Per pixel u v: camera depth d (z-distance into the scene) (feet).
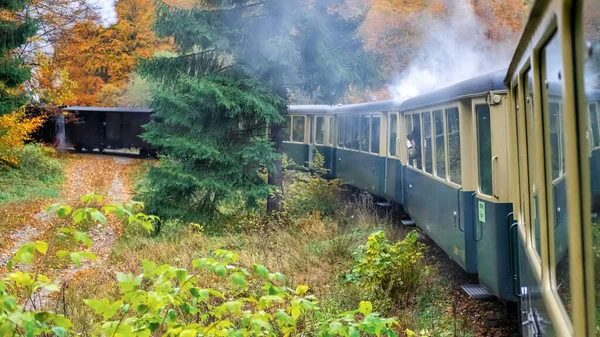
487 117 24.03
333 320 11.28
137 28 126.52
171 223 50.21
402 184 42.29
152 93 48.11
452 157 27.91
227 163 48.19
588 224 6.38
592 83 5.96
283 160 57.52
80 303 27.63
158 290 10.12
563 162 7.80
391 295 27.45
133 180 94.99
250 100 44.98
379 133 50.21
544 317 9.93
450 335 22.94
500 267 22.57
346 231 43.19
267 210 51.70
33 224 59.57
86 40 120.37
